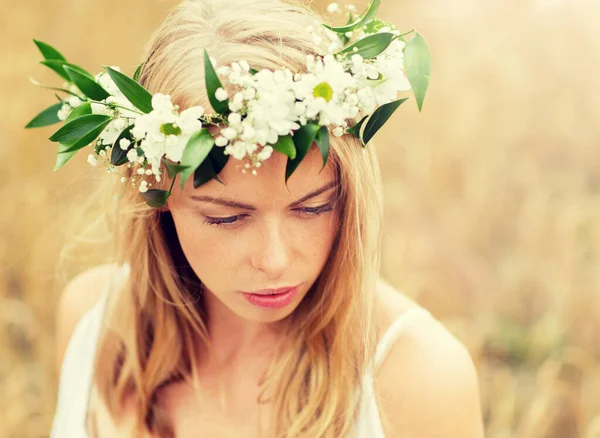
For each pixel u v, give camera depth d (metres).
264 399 0.79
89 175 0.85
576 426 1.30
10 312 1.47
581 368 1.36
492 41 2.31
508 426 1.26
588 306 1.46
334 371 0.75
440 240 1.72
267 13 0.66
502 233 1.81
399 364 0.76
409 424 0.76
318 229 0.67
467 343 1.39
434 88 2.15
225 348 0.81
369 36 0.64
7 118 1.80
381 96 0.64
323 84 0.61
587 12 2.37
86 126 0.65
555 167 2.04
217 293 0.71
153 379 0.82
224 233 0.66
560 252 1.59
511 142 2.03
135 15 2.15
